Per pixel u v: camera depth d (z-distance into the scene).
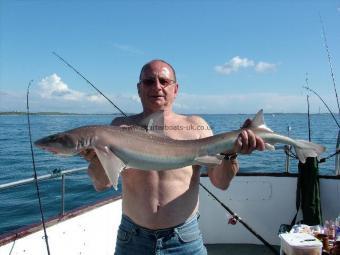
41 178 1.75
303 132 11.66
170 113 1.44
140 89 1.40
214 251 2.58
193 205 1.34
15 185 1.64
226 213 2.68
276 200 2.64
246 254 2.52
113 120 1.49
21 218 4.00
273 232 2.65
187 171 1.36
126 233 1.31
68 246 1.80
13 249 1.55
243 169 6.03
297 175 2.60
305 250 1.74
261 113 1.46
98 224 1.99
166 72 1.38
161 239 1.27
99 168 1.30
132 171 1.32
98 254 1.98
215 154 1.37
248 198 2.67
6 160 8.36
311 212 2.42
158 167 1.31
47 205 4.52
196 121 1.47
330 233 1.98
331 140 8.98
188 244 1.29
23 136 15.09
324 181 2.54
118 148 1.29
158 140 1.34
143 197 1.29
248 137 1.34
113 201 2.11
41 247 1.67
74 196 4.96
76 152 1.27
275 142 1.48
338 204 2.52
